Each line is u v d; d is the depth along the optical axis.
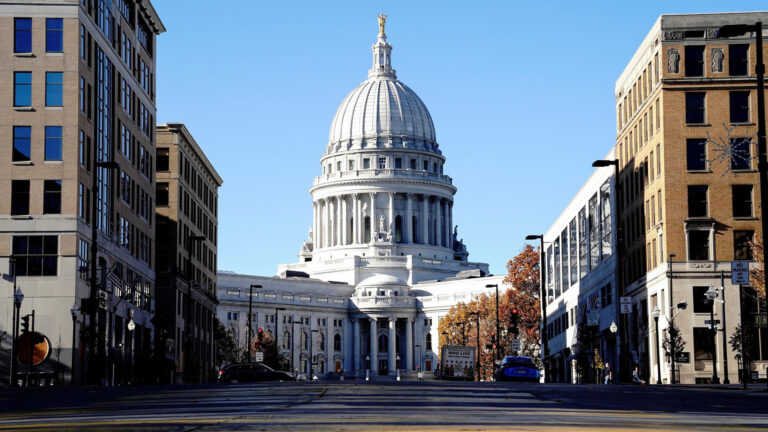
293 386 53.00
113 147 94.88
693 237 87.88
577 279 131.88
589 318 113.25
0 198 82.12
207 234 152.00
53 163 82.38
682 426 23.22
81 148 84.12
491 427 22.64
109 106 93.81
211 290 156.00
